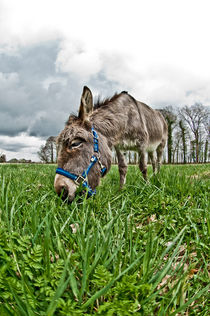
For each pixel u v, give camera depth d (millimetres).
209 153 41281
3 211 2014
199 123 40031
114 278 1150
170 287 1408
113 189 4379
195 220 2400
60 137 3262
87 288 1237
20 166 9938
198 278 1570
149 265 1403
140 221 2635
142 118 5055
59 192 2961
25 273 1202
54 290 1168
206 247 1843
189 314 1246
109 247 1510
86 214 2061
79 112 3400
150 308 1166
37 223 1867
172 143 39344
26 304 967
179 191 3455
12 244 1345
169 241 2088
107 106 4277
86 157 3199
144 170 5055
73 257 1378
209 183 3908
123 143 4617
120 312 977
